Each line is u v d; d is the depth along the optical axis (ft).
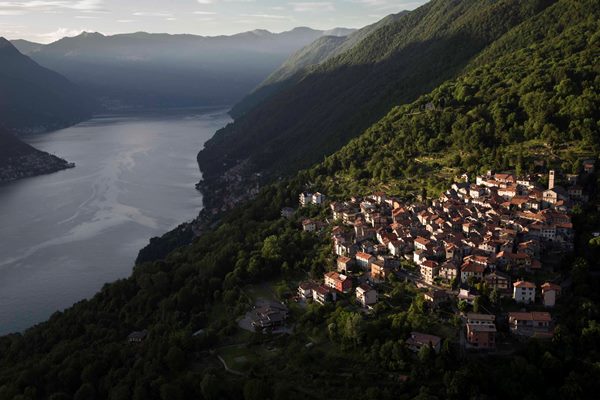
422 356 606.96
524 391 560.20
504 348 621.31
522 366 572.92
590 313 628.28
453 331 653.71
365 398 587.68
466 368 578.66
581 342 597.11
